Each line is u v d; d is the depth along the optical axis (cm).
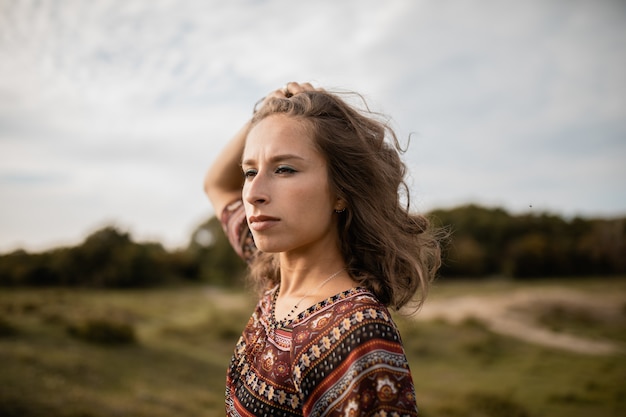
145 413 1153
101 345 2002
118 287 5725
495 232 6569
